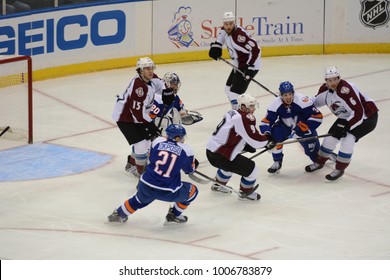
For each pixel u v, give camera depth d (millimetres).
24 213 24984
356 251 22047
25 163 29844
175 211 23766
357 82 40812
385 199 26047
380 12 45969
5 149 31484
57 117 35656
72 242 22672
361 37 46281
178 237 23062
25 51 40125
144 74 26203
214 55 33875
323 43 46250
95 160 30156
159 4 43688
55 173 28766
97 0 42156
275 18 45562
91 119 35438
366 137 32469
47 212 25062
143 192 22984
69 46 41719
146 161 27406
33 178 28234
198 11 44562
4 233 23375
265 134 26547
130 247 22297
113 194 26609
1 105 34500
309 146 27938
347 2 45812
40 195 26562
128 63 43688
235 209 25234
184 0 44156
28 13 39844
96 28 42375
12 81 35688
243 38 32938
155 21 43781
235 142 24844
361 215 24750
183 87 40281
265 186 27219
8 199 26203
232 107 34156
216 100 38125
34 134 33312
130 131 26969
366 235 23219
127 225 23969
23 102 34938
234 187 27125
